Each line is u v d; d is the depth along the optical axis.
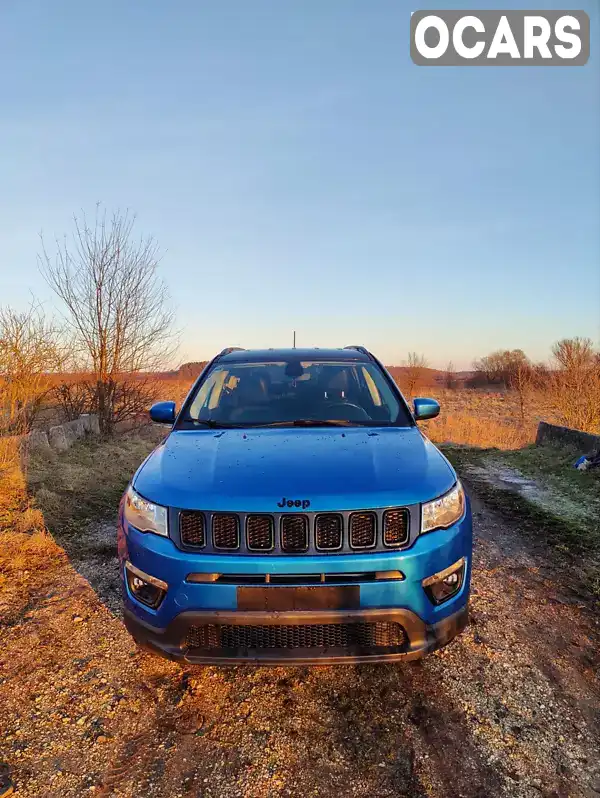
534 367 17.97
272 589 2.14
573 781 1.95
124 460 7.88
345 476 2.40
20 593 3.49
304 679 2.59
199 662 2.20
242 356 4.21
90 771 2.02
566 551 4.29
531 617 3.19
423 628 2.21
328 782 1.96
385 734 2.21
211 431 3.23
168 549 2.25
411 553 2.20
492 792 1.90
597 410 13.69
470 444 10.62
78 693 2.47
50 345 8.42
